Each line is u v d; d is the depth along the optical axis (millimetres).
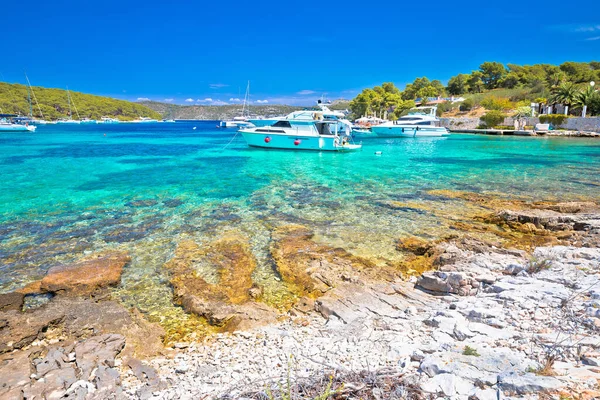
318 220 13453
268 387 4172
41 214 14008
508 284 7246
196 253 10289
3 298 7875
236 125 102812
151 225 12820
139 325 6867
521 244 10898
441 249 10000
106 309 7297
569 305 5871
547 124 58094
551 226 11953
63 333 6605
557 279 7164
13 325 6625
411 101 98438
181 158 31578
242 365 5312
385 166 27234
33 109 142750
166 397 4629
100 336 6289
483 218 13336
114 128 110062
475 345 4941
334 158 31781
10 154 34062
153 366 5664
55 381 5043
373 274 8906
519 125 63156
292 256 10062
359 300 7453
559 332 5070
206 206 15375
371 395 3812
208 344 6367
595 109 60062
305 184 20172
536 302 6172
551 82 91938
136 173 23453
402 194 17578
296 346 5812
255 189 18781
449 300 7293
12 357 5719
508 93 84250
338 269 9188
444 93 115562
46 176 21922
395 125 57406
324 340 5922
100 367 5430
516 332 5238
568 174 23172
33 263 9805
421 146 43750
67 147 42281
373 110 108625
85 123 165125
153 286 8523
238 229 12414
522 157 32281
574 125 57531
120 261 9602
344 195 17438
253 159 30922
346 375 4246
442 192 17797
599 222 11445
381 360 4945
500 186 19469
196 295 7992
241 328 6777
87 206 15188
